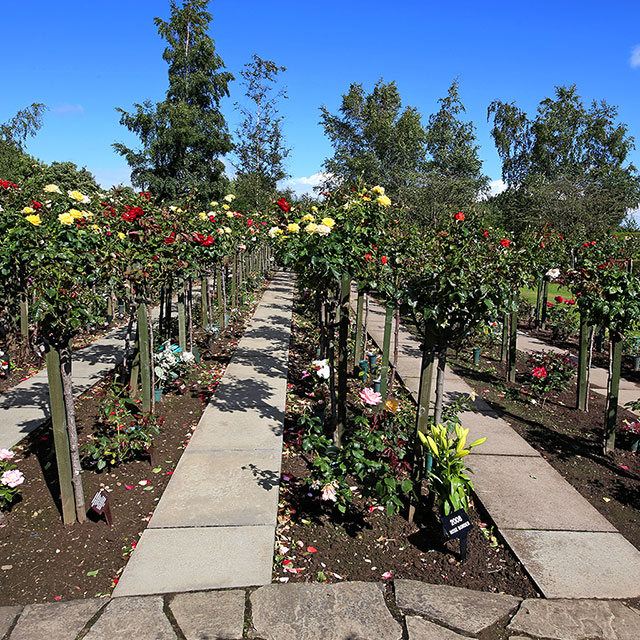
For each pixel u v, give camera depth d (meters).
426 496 3.26
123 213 4.46
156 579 2.38
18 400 4.68
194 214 5.91
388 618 2.20
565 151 28.05
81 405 4.58
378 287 3.63
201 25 25.02
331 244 3.17
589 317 4.17
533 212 18.19
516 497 3.28
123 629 2.08
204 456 3.66
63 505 2.82
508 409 5.04
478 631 2.15
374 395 3.03
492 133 29.64
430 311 2.83
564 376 5.21
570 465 3.85
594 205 16.98
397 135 22.75
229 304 9.61
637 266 7.05
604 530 2.96
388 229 4.71
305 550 2.71
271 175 27.67
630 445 4.27
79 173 25.08
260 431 4.13
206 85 24.89
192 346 6.11
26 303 5.65
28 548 2.64
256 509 2.99
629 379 6.55
